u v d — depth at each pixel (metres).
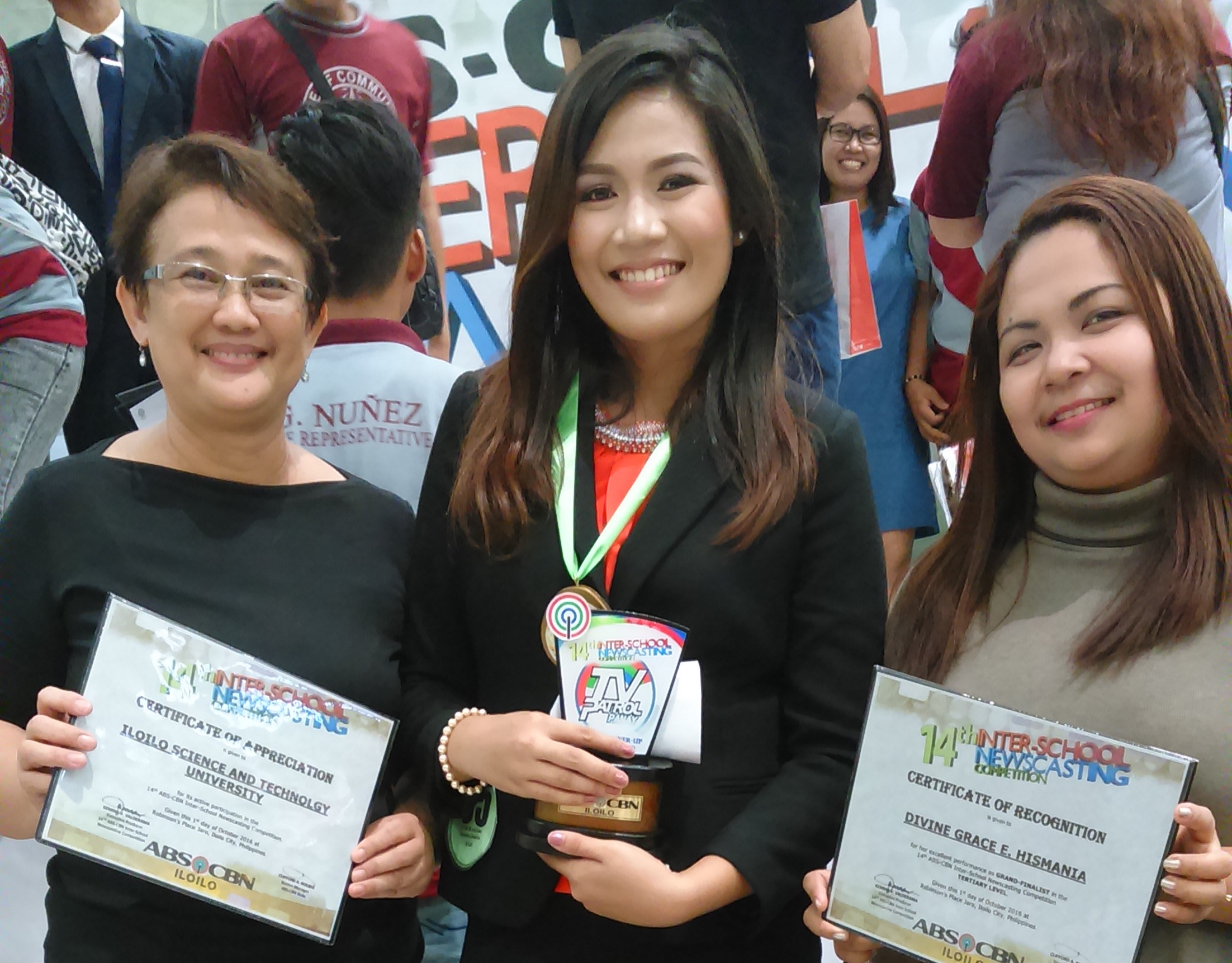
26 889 2.16
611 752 1.26
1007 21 2.13
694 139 1.40
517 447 1.46
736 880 1.30
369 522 1.56
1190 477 1.30
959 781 1.20
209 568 1.43
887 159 3.14
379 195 1.84
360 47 2.73
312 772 1.32
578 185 1.41
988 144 2.26
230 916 1.36
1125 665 1.25
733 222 1.45
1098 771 1.14
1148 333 1.28
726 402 1.45
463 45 3.24
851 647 1.42
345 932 1.43
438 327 2.61
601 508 1.45
